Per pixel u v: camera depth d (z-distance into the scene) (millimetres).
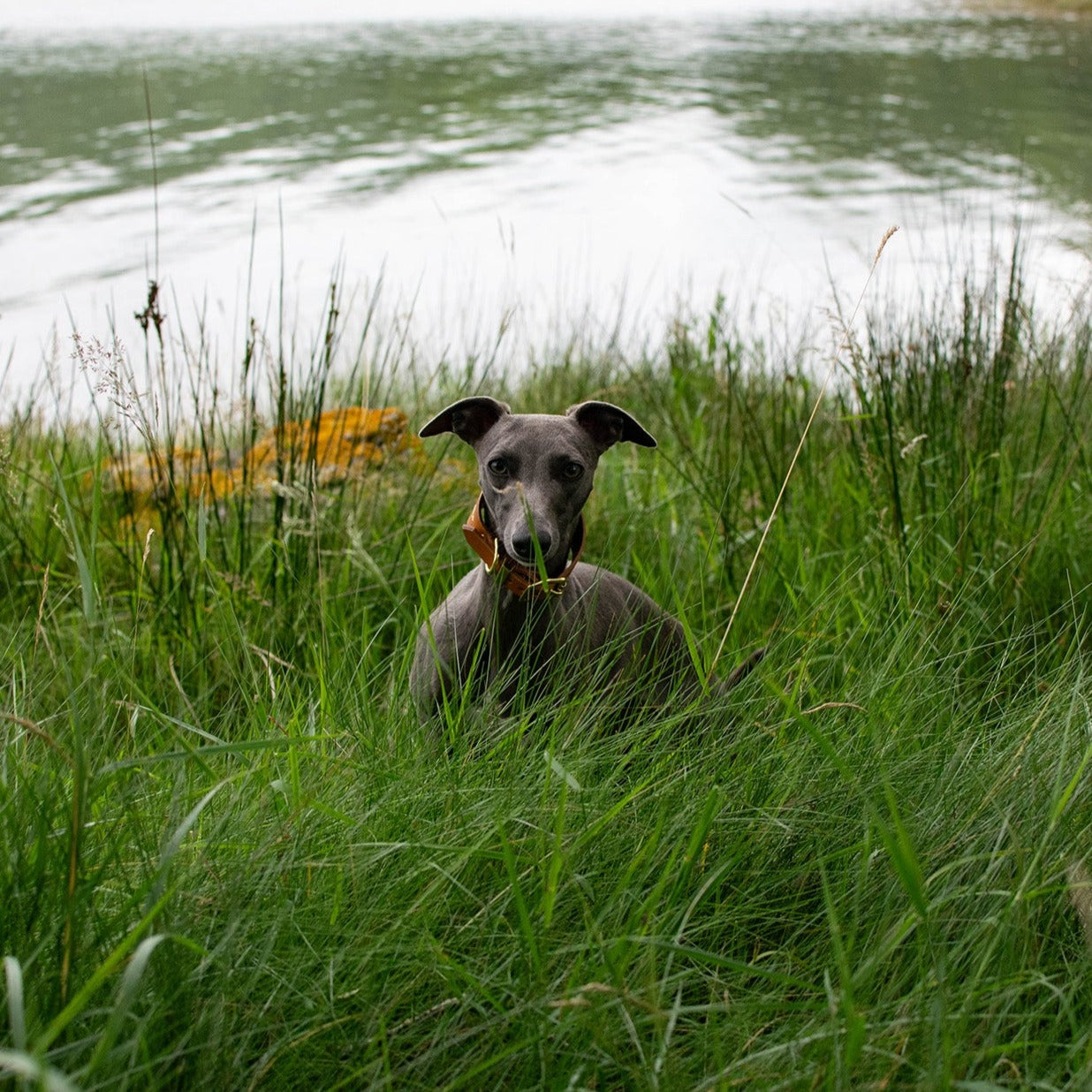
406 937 2631
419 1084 2369
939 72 33500
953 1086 2197
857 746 3416
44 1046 1892
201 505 4734
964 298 5902
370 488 5914
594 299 12148
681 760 3467
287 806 2973
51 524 5602
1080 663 3654
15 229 15148
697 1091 2303
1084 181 17047
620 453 7027
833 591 4594
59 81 30125
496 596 3834
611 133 24234
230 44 42750
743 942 2914
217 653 4605
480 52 40969
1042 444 6082
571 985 2471
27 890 2477
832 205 16781
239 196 17578
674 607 5051
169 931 2420
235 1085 2311
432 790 3111
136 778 3230
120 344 4668
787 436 6445
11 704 3549
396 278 13250
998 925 2596
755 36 47219
